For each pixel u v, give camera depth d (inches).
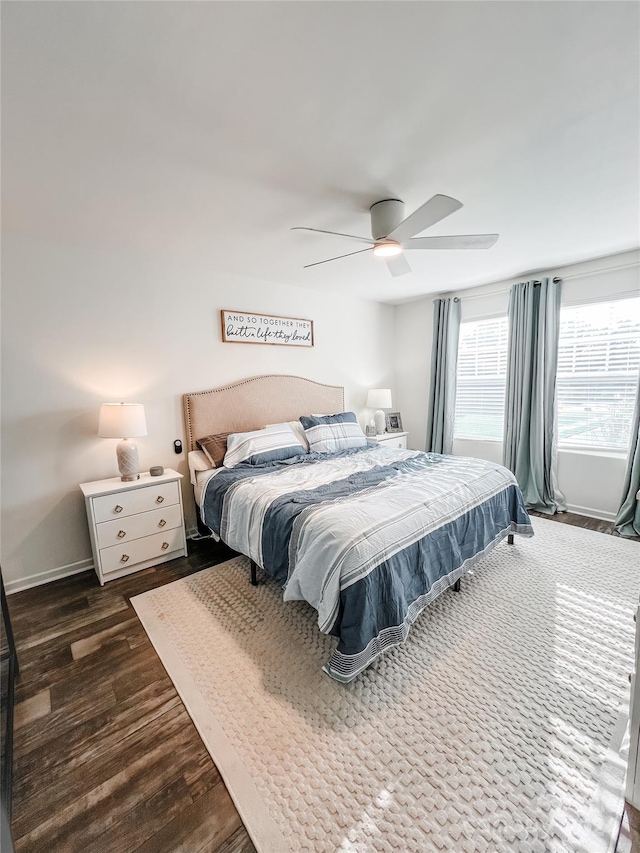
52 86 47.1
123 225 90.5
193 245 104.9
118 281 109.9
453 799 45.8
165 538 109.5
